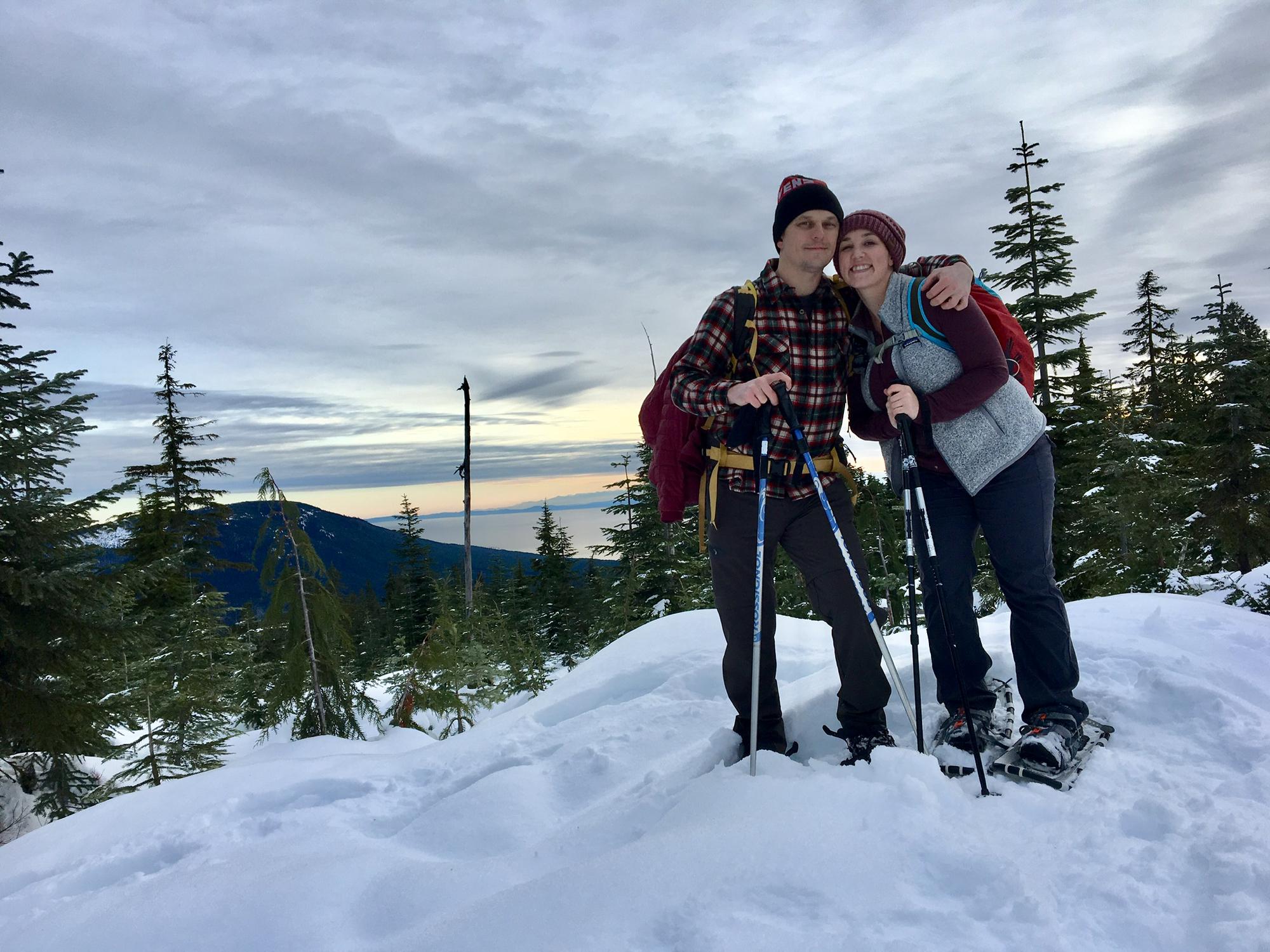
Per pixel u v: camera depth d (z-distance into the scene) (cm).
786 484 272
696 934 162
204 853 280
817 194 263
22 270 1142
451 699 1084
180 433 2312
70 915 229
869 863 183
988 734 269
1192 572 1842
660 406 294
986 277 294
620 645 524
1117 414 2058
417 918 205
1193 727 268
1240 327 2025
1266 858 174
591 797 300
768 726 285
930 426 265
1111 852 190
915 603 248
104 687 1017
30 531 899
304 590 1018
